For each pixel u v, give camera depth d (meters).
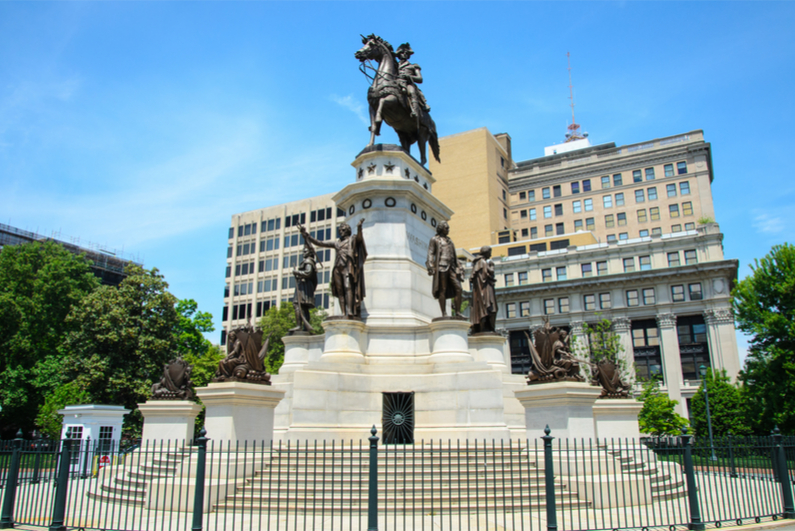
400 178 21.28
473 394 16.55
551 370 14.82
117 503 13.86
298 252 88.50
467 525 10.59
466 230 92.88
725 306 62.44
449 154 97.56
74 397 36.69
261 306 89.38
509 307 74.88
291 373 19.03
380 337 19.03
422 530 9.58
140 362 39.88
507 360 73.56
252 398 14.04
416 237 21.55
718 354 62.03
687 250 67.00
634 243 69.44
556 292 71.75
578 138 117.00
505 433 15.95
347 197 22.02
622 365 55.09
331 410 16.56
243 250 93.44
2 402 42.88
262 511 11.74
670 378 63.75
